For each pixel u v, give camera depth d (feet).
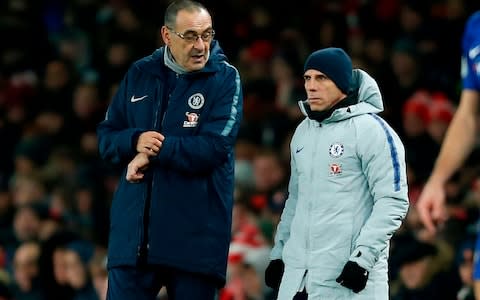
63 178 156.35
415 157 136.67
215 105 78.54
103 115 174.19
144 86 79.61
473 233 109.19
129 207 78.54
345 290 76.02
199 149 77.15
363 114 77.30
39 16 196.44
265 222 119.44
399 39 155.12
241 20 178.50
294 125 150.30
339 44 163.84
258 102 159.12
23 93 184.03
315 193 77.25
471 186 119.75
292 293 76.89
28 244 131.95
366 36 160.86
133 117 79.66
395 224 75.82
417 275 104.83
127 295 78.84
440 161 73.10
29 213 143.13
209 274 78.38
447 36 154.30
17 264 127.54
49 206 145.69
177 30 77.41
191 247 78.02
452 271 105.09
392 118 145.18
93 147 162.91
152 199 77.97
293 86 159.63
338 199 76.69
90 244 124.77
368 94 77.77
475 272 71.00
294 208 79.41
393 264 106.01
